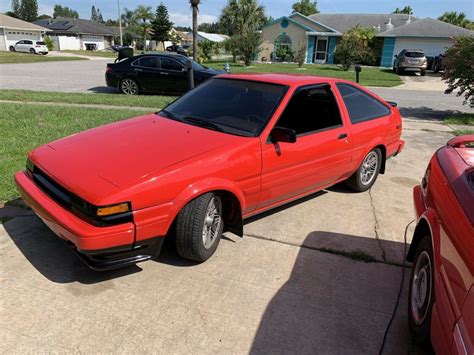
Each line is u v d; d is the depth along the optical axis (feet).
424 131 30.01
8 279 9.81
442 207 8.21
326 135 13.75
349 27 138.51
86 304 9.15
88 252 8.74
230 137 11.43
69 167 9.91
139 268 10.59
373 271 11.24
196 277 10.36
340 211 15.02
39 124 24.79
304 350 8.33
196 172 9.91
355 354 8.34
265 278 10.55
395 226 14.07
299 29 122.31
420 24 114.42
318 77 14.66
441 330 6.56
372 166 17.15
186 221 9.98
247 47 96.12
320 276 10.82
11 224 12.32
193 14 54.80
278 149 11.93
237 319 9.02
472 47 35.09
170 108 14.03
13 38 171.53
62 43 210.38
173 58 42.45
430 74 95.14
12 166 16.65
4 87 46.85
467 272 6.15
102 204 8.59
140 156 10.19
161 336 8.39
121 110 31.60
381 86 64.18
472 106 37.14
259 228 13.19
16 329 8.32
